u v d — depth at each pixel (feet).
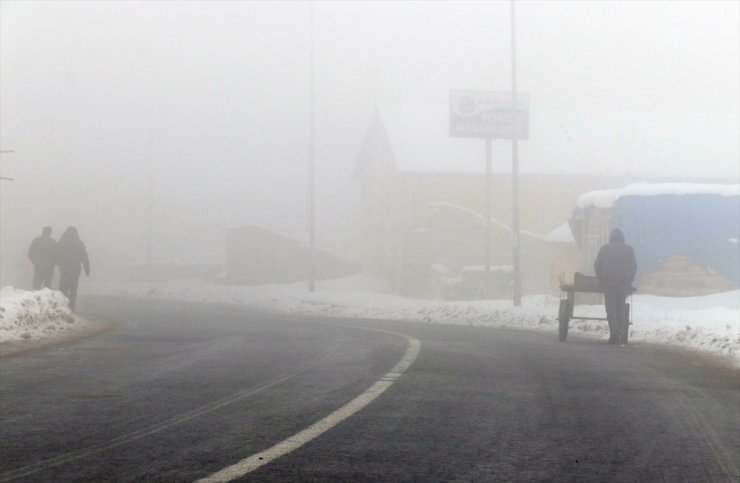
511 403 28.35
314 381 32.71
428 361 40.01
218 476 17.92
